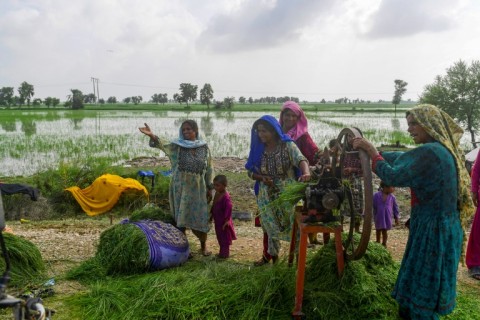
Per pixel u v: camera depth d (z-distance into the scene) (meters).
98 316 4.46
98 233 8.09
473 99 25.80
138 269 5.55
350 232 4.40
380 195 6.86
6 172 16.81
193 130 6.48
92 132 32.91
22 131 33.81
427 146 3.70
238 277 5.00
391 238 7.65
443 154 3.66
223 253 6.42
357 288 4.21
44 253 6.50
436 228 3.70
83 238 7.47
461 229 3.85
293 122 6.11
